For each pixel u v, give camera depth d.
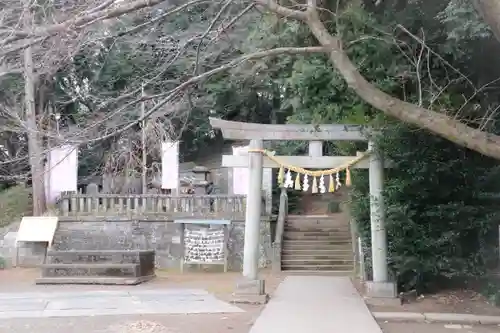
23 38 6.06
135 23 11.27
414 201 11.62
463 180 11.80
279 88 17.86
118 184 22.97
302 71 10.27
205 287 13.74
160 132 19.48
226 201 19.09
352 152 13.77
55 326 8.85
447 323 9.27
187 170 27.28
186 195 19.28
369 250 13.73
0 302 11.14
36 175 9.73
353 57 9.39
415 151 11.17
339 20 9.05
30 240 18.28
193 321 9.20
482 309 10.20
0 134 19.11
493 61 9.88
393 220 11.14
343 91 10.44
